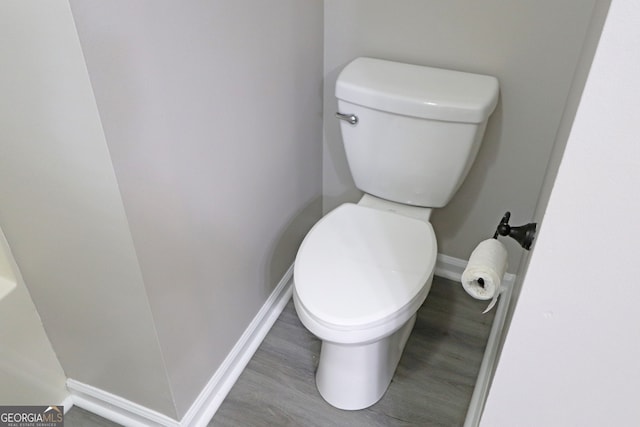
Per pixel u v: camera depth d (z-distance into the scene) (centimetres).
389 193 158
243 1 113
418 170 148
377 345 134
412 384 153
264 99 133
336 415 145
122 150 89
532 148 152
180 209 109
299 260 132
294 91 149
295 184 166
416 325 172
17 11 77
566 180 55
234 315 147
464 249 182
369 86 140
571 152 53
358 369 137
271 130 141
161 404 131
